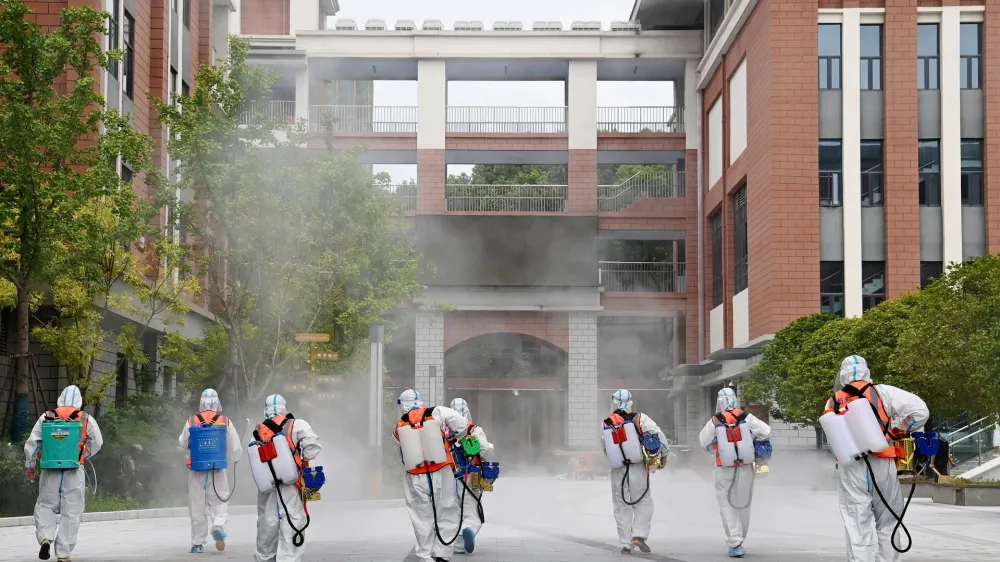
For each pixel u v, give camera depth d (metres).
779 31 42.50
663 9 55.44
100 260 24.11
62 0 29.17
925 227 42.09
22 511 20.44
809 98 42.41
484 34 54.28
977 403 26.78
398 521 20.67
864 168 42.53
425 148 54.06
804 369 34.97
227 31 46.62
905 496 29.78
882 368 31.34
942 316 25.92
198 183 27.41
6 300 23.41
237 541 16.44
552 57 54.41
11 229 21.59
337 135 54.03
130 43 33.44
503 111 55.12
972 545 15.69
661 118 58.19
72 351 24.81
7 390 28.27
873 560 10.41
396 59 54.22
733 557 14.00
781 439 41.72
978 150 42.28
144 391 34.50
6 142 21.19
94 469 23.48
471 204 59.06
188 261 32.19
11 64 22.14
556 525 19.92
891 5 42.25
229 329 29.17
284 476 11.11
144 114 34.50
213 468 14.39
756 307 44.34
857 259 42.03
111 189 23.03
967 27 42.56
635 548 14.98
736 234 49.38
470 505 14.36
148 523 20.38
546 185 54.72
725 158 49.97
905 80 42.12
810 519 21.73
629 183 57.72
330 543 16.02
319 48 53.94
